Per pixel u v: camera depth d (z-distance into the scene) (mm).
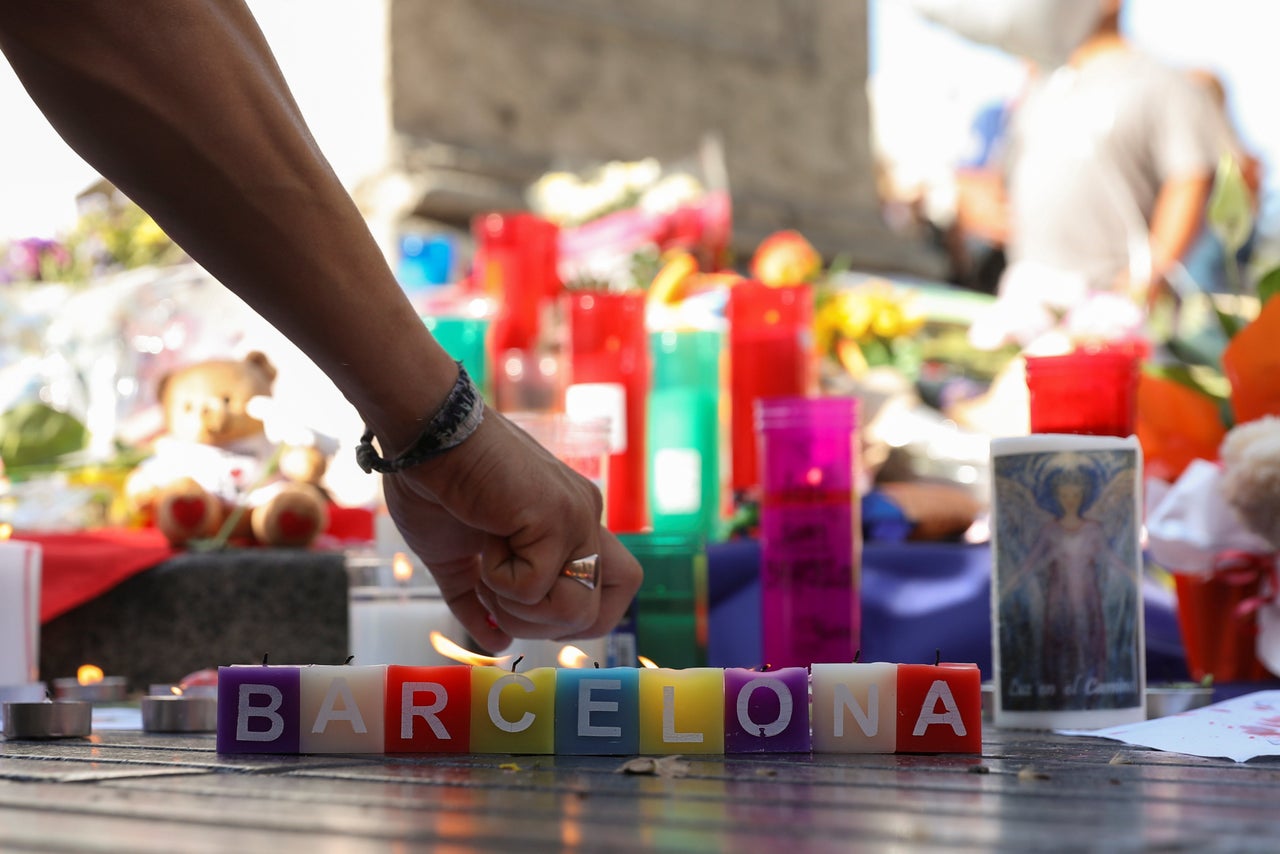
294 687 871
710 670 868
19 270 2154
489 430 879
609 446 1254
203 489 1643
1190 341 1568
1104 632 1039
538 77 3916
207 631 1597
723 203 2174
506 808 619
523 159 3807
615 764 808
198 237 805
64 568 1580
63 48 752
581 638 1012
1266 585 1256
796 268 2205
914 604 1473
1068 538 1045
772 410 1259
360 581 1281
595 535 951
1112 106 3283
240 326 1770
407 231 3498
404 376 851
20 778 730
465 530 958
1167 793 670
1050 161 3402
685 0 4254
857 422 1252
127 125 770
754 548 1528
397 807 622
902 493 1675
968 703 862
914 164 4488
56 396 1865
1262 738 860
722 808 618
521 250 1859
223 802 640
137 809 613
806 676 871
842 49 4570
